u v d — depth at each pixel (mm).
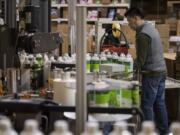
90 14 6980
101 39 4320
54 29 6664
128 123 1979
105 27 4996
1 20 2928
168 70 5238
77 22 1801
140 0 8094
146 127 1309
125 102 2062
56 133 1306
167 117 4445
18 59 3068
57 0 6984
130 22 4066
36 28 2996
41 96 2650
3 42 2783
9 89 2955
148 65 3984
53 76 2998
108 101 1992
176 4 7914
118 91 2047
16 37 2863
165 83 4270
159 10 8031
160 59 4047
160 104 4188
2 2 2973
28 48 2832
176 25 7250
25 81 3070
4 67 2836
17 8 3137
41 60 3203
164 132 4176
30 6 2971
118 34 4500
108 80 2297
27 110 1775
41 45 2891
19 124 1917
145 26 3994
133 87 2096
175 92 4734
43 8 3115
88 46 4863
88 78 2611
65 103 2340
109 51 3926
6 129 1297
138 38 3955
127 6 7090
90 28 5215
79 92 1795
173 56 5535
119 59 3520
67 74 2500
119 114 1889
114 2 7086
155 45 3980
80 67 1799
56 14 6926
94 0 7094
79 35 1801
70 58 3533
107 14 7047
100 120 1888
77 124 1791
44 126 2123
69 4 3902
